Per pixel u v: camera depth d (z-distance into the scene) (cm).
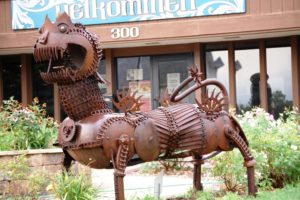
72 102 543
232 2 1311
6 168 730
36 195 684
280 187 782
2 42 1419
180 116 596
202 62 1466
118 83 1538
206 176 863
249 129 798
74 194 571
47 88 1589
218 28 1316
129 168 1086
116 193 531
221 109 640
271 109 1458
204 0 1326
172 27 1340
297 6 1276
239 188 733
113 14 1370
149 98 1518
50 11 1402
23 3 1416
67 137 540
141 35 1355
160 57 1512
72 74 531
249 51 1471
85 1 1383
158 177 662
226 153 736
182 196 682
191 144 603
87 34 537
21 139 896
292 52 1419
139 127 551
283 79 1452
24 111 926
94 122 534
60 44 521
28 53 1547
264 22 1290
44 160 815
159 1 1350
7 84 1597
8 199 679
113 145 533
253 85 1470
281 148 779
